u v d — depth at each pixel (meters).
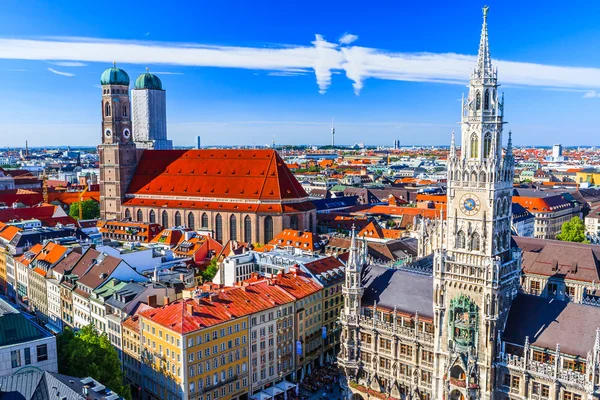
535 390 91.81
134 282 142.50
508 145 96.69
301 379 132.12
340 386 120.12
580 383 85.69
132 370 124.50
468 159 95.94
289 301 127.88
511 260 99.25
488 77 93.50
